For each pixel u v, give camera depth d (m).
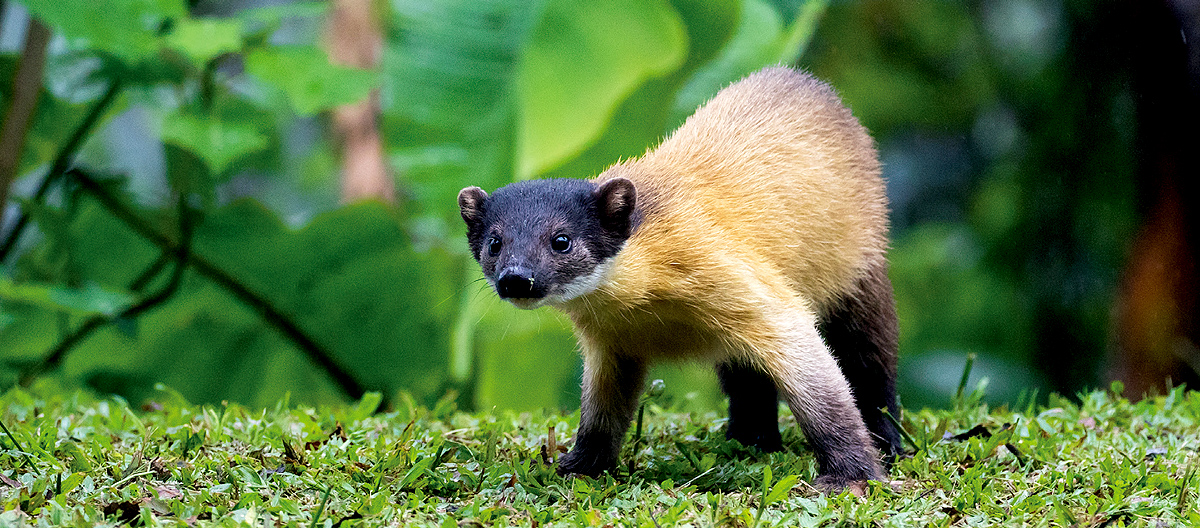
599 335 7.47
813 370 7.09
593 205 7.07
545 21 12.40
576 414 9.20
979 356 17.12
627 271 7.04
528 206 7.11
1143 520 6.28
